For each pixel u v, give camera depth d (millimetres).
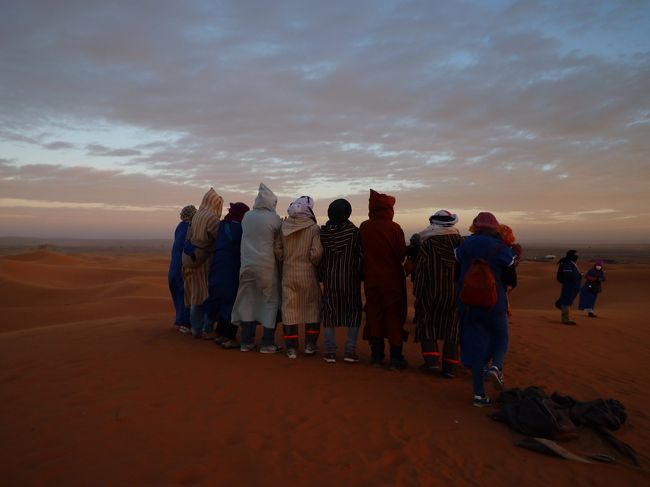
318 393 5543
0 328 20203
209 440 4215
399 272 6777
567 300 13047
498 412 5152
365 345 8469
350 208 6957
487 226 5758
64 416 4527
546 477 4000
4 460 3703
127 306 25250
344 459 4062
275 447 4180
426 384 6250
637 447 4711
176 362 6387
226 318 7223
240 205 7609
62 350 7023
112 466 3693
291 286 6910
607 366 8117
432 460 4156
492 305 5230
